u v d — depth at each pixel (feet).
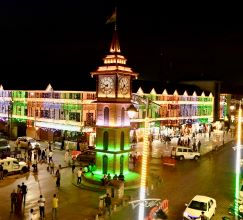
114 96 110.52
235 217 76.89
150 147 177.06
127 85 114.73
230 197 97.45
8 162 117.50
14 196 82.74
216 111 284.61
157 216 71.05
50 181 111.75
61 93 179.73
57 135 184.03
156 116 211.41
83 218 79.97
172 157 156.46
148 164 141.79
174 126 229.86
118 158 111.45
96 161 114.52
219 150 186.60
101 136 113.19
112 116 110.73
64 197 95.61
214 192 102.47
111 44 116.88
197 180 117.50
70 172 124.67
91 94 169.37
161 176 122.52
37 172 123.13
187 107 246.47
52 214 80.38
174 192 101.96
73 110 173.47
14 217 79.25
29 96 200.64
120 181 97.35
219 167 140.56
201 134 256.11
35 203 89.76
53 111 184.75
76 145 166.81
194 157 156.76
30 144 159.74
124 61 116.57
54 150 166.91
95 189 102.17
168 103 224.12
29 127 200.23
